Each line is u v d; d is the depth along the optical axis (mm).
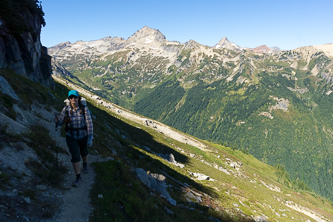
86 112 6926
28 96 19766
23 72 39000
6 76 20344
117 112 98188
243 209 23078
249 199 31188
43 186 6230
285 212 35625
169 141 73312
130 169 11750
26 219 4766
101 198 6883
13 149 7207
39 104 20984
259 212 25250
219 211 18406
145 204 8219
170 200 13055
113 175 9211
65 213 5648
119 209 6902
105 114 63344
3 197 5004
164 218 8242
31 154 7676
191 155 65750
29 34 41656
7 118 9344
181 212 11656
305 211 61750
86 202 6500
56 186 6633
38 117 15258
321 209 82250
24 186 5812
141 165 22016
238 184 45062
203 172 43656
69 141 6922
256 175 91938
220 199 24281
